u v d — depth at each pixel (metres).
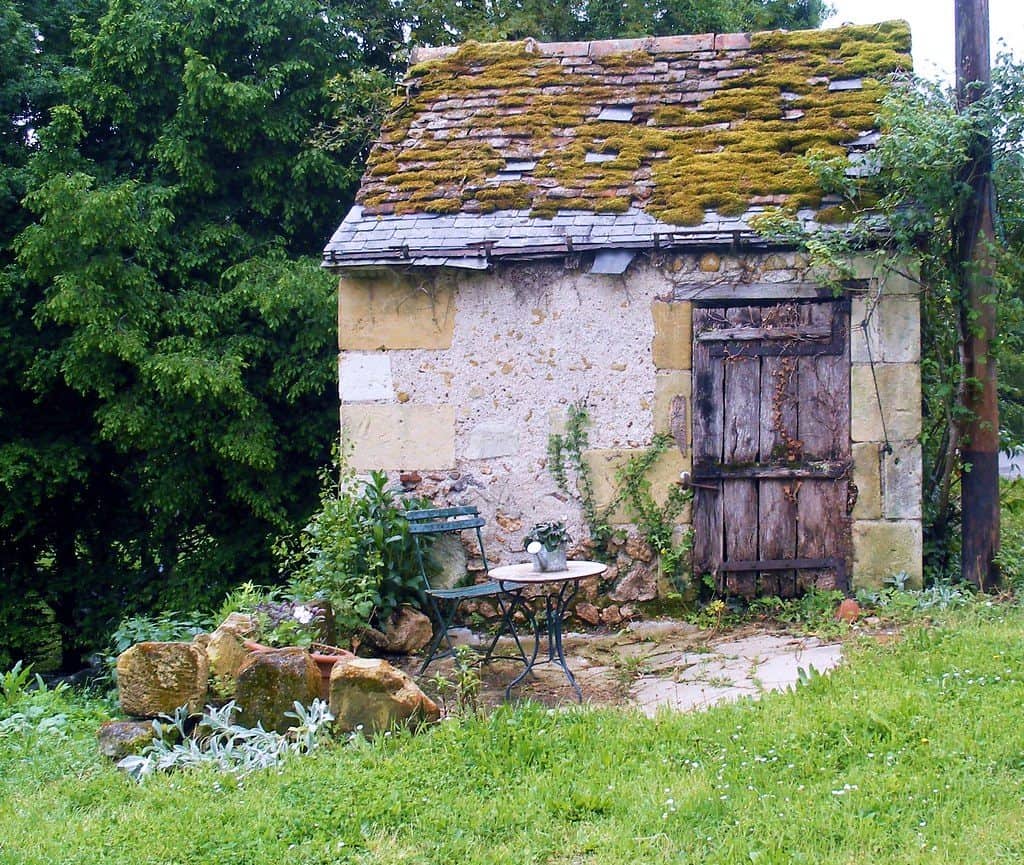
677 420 7.07
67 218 9.96
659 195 7.26
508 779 4.20
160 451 10.91
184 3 11.59
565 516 7.18
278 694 4.81
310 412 11.57
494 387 7.27
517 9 15.16
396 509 6.97
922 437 6.87
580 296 7.19
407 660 6.58
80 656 12.75
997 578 7.06
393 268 7.20
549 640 5.94
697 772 4.09
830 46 8.18
